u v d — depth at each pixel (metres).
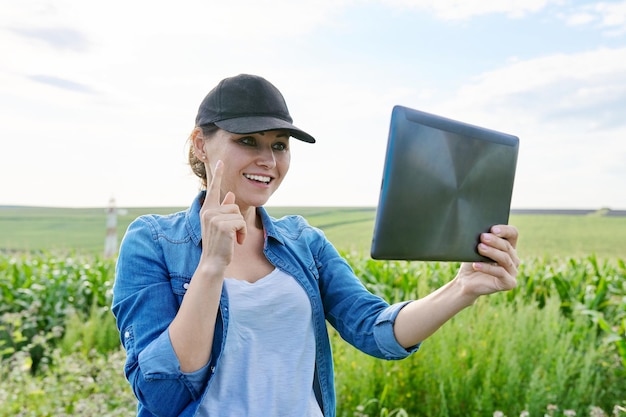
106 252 13.91
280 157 1.53
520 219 32.25
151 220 1.56
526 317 4.96
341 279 1.70
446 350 4.39
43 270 7.53
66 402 4.15
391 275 6.97
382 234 1.28
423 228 1.32
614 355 4.70
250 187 1.50
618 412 3.78
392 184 1.27
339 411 4.24
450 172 1.33
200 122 1.51
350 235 23.92
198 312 1.28
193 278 1.30
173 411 1.37
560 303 5.82
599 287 5.91
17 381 4.57
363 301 1.66
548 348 4.58
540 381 4.14
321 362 1.60
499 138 1.42
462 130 1.35
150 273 1.46
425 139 1.29
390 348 1.56
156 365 1.29
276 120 1.46
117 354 5.01
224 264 1.30
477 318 5.04
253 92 1.48
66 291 7.00
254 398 1.42
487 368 4.44
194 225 1.53
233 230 1.29
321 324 1.60
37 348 5.96
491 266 1.41
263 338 1.48
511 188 1.45
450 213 1.35
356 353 4.51
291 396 1.46
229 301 1.45
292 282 1.56
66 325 6.39
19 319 6.10
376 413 4.30
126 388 4.36
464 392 4.30
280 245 1.60
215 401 1.40
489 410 4.09
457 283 1.51
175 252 1.49
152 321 1.40
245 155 1.47
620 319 5.55
